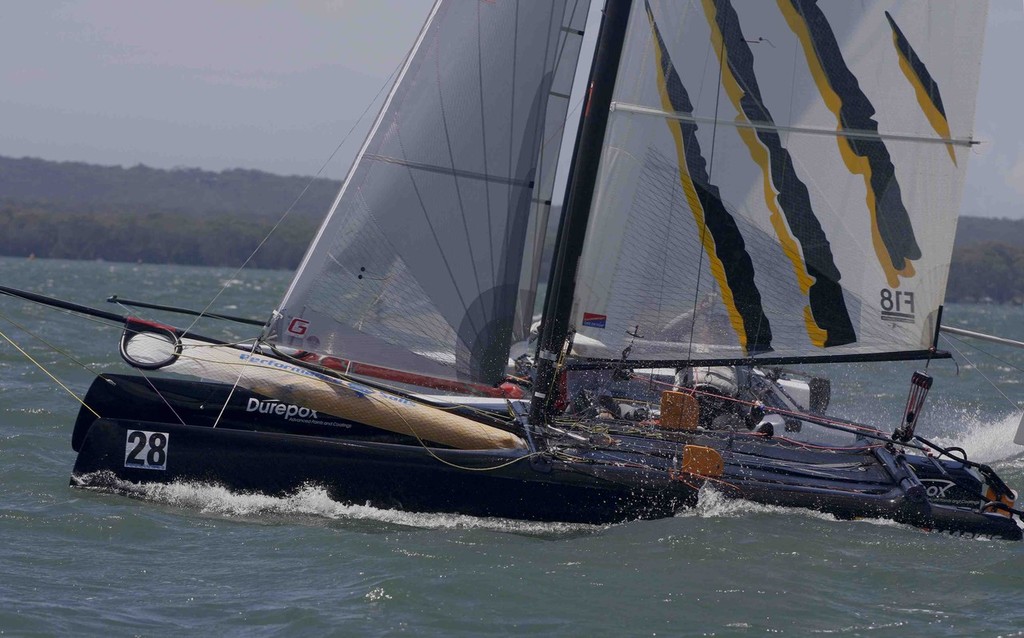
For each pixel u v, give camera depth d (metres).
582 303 33.94
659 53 33.19
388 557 27.86
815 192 33.78
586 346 34.00
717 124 33.47
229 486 31.45
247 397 33.78
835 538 30.86
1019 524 34.44
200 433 31.69
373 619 24.03
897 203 33.75
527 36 33.34
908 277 34.06
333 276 33.47
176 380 33.84
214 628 23.42
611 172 33.56
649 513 31.94
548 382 33.97
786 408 38.66
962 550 30.53
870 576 28.14
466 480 31.50
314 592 25.50
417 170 33.41
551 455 32.28
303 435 32.38
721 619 24.98
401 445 32.69
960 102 33.19
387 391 33.28
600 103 32.78
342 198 33.50
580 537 30.61
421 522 31.22
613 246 33.78
